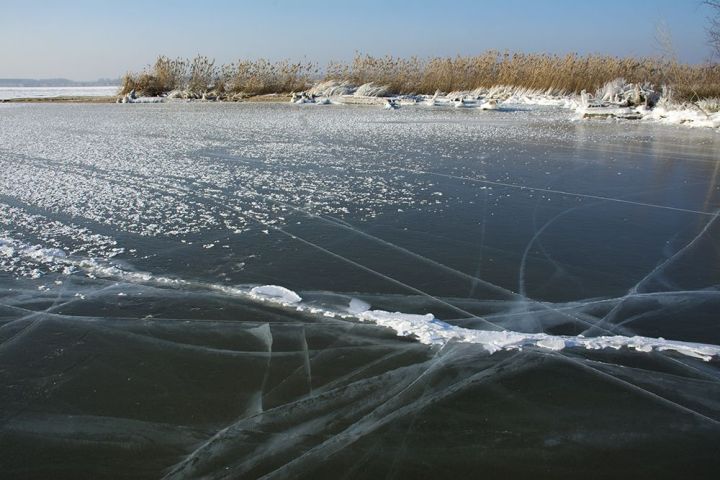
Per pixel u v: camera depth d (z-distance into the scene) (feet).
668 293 13.99
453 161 32.09
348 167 29.91
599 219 20.35
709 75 64.03
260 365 10.50
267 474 7.63
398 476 7.58
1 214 20.18
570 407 9.21
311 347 11.18
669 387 9.85
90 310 12.85
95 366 10.50
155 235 18.10
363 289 14.03
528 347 11.19
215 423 8.79
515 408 9.16
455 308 13.04
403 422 8.77
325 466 7.77
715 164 31.53
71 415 9.03
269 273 14.99
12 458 8.02
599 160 32.71
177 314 12.64
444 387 9.75
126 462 7.92
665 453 8.12
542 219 20.25
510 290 14.07
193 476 7.61
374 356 10.82
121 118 60.75
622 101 72.95
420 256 16.38
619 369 10.41
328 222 19.67
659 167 30.48
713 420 8.92
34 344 11.31
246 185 25.31
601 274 15.19
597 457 8.01
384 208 21.54
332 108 80.33
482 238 18.07
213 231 18.56
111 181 25.95
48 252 16.37
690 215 20.93
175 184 25.40
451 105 86.74
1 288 14.01
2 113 68.59
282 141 40.70
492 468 7.75
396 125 53.36
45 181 25.80
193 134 45.01
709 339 11.65
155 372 10.28
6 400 9.45
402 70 107.96
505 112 72.84
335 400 9.36
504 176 27.78
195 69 109.81
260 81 109.70
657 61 82.33
